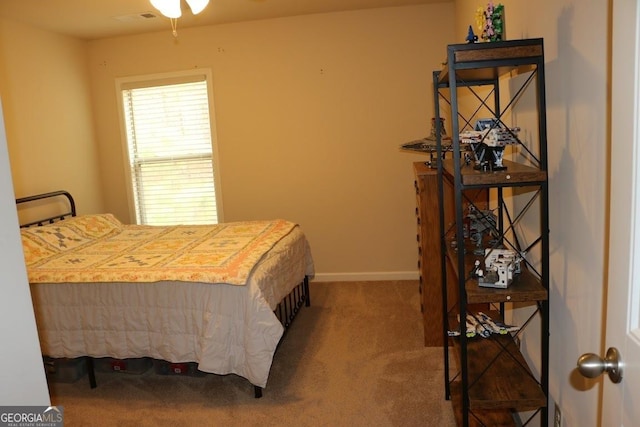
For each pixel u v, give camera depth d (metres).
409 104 4.29
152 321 2.66
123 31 4.34
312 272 3.90
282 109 4.45
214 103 4.52
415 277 4.52
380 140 4.38
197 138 4.62
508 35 2.25
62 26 4.02
